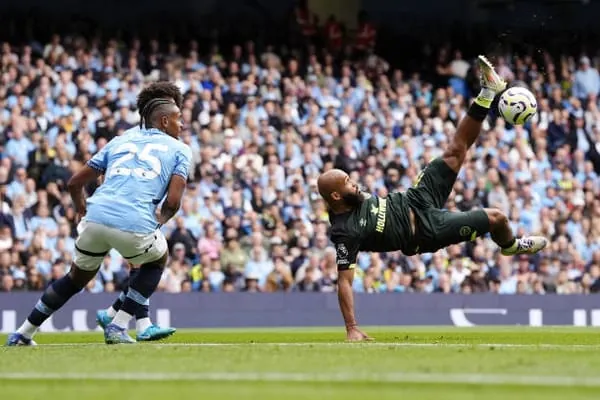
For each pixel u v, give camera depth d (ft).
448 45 217.97
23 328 73.15
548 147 199.21
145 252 72.79
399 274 166.30
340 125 188.03
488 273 171.63
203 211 163.73
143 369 47.24
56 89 171.12
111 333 73.67
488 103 80.07
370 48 210.38
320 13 216.13
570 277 177.88
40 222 153.69
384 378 42.24
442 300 162.61
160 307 149.38
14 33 185.37
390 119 193.88
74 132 167.53
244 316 153.79
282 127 183.42
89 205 71.87
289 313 156.46
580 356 55.42
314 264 161.79
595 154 203.51
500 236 82.79
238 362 50.52
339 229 79.15
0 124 163.32
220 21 210.18
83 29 195.72
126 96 177.27
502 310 165.89
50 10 198.08
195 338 97.30
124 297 78.95
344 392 37.63
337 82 196.54
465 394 36.94
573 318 169.27
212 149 172.76
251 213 165.37
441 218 80.02
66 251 152.66
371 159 184.96
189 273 156.87
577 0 220.64
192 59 188.03
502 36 221.05
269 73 191.21
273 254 162.20
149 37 196.34
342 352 58.29
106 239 71.41
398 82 201.26
